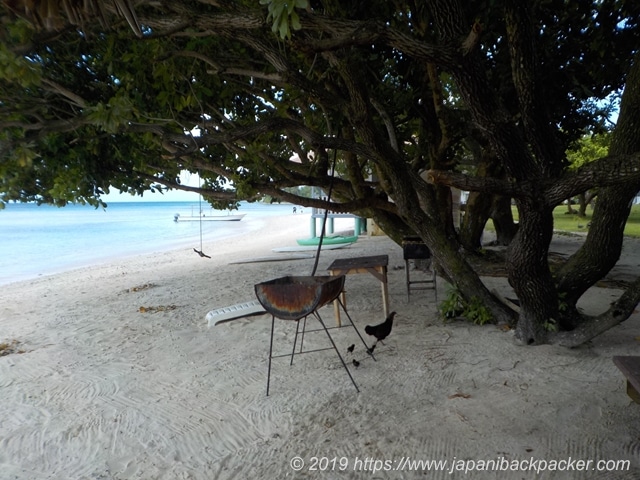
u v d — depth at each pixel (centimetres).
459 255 572
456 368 426
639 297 415
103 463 303
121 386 435
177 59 528
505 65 588
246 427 341
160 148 662
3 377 474
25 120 406
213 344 549
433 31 575
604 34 550
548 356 439
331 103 497
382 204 712
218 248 1897
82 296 952
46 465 304
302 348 508
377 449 298
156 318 702
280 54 434
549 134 424
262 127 489
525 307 477
